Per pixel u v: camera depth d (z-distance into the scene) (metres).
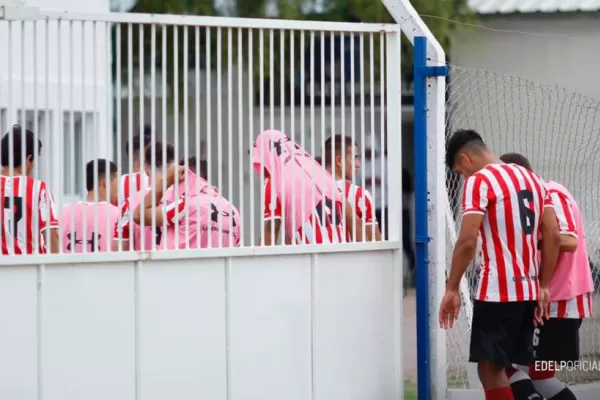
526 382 25.92
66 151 25.69
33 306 23.02
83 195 23.66
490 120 30.58
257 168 25.78
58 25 23.34
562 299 26.77
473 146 25.55
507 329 24.62
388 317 26.70
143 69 24.28
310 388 25.64
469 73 30.22
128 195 24.70
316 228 25.86
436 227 26.66
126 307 23.78
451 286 24.72
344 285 26.06
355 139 26.47
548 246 25.19
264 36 26.31
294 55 25.69
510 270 24.45
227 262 24.67
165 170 24.16
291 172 25.64
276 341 25.23
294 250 25.28
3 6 22.91
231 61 24.98
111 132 25.47
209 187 24.81
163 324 24.11
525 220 24.59
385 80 27.03
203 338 24.48
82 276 23.41
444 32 56.59
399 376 26.83
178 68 24.58
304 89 26.03
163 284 24.09
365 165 26.75
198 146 24.81
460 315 28.77
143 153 24.23
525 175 24.97
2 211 22.95
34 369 23.03
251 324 24.95
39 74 26.97
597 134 32.12
